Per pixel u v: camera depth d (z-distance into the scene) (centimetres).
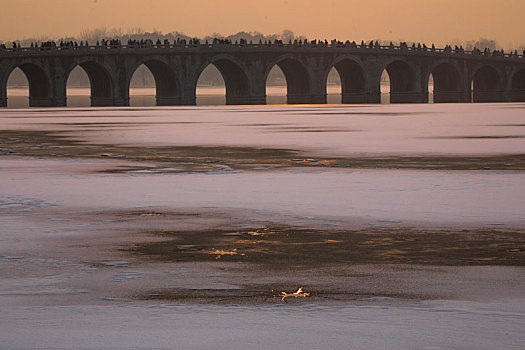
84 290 1605
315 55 18562
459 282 1673
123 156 5006
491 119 9694
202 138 6519
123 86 16150
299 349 1187
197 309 1444
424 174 3859
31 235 2256
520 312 1409
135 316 1390
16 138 6788
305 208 2769
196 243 2150
